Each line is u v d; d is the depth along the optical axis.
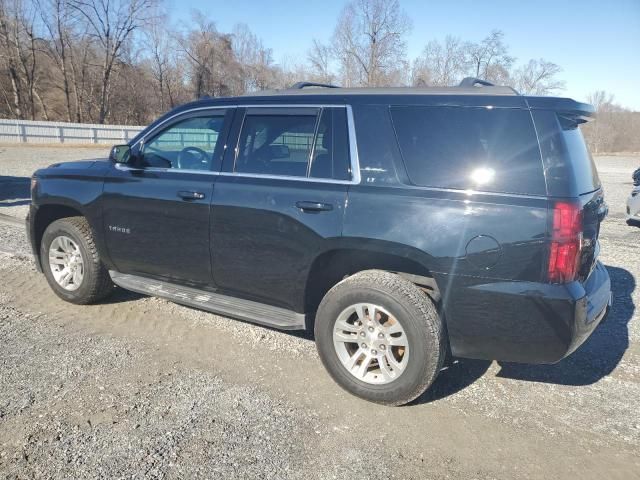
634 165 32.69
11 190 11.88
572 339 2.82
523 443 2.88
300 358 3.84
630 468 2.69
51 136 34.38
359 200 3.17
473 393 3.42
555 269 2.76
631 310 4.99
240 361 3.77
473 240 2.87
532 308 2.80
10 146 30.70
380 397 3.16
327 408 3.17
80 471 2.53
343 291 3.22
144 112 58.59
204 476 2.53
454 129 3.05
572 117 3.00
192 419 3.00
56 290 4.75
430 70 44.69
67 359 3.67
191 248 3.86
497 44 43.06
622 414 3.20
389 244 3.06
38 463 2.57
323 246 3.26
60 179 4.56
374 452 2.77
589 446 2.87
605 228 9.45
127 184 4.15
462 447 2.83
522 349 2.91
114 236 4.27
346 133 3.33
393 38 45.31
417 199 3.03
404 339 3.05
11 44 49.78
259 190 3.52
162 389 3.32
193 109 4.02
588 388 3.51
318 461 2.68
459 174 2.99
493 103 2.97
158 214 3.97
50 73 58.50
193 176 3.86
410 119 3.17
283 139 3.57
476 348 3.03
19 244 6.80
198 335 4.18
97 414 3.01
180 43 56.53
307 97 3.55
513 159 2.88
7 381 3.33
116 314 4.55
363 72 46.56
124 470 2.55
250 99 3.81
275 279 3.53
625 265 6.60
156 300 4.93
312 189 3.34
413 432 2.96
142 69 57.53
